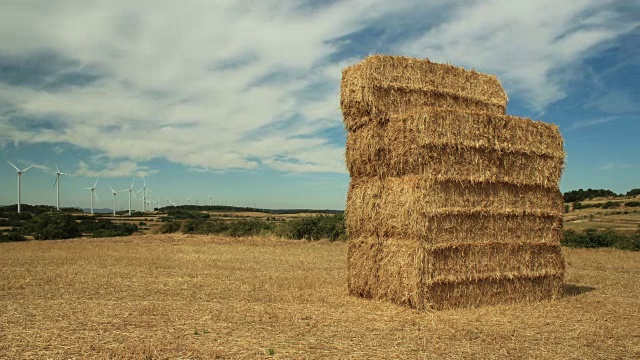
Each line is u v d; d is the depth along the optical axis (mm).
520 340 8562
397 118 11469
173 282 14836
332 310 10875
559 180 13148
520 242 12266
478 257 11617
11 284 14148
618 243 30312
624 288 14742
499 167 11922
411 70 12359
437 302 11102
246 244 31125
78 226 49938
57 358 7191
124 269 18094
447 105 12820
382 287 11875
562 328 9523
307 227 35406
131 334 8578
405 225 11148
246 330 8953
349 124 12672
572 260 22516
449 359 7391
